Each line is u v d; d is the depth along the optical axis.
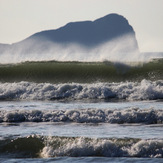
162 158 42.19
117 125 58.50
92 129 55.75
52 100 91.56
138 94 89.50
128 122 60.47
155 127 56.00
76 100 90.06
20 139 49.56
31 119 63.97
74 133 53.22
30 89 98.94
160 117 60.28
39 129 56.88
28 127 58.78
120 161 41.62
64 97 94.25
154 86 90.38
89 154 44.75
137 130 54.12
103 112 63.47
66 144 47.03
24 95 96.81
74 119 62.72
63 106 78.44
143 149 44.09
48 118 63.81
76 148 45.47
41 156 45.38
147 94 88.69
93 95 93.06
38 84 100.81
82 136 51.09
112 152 44.47
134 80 114.00
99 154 44.59
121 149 44.66
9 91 98.06
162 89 89.12
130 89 92.25
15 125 60.62
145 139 48.09
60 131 54.88
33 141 48.72
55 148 46.50
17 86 99.94
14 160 43.97
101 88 93.81
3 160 44.19
